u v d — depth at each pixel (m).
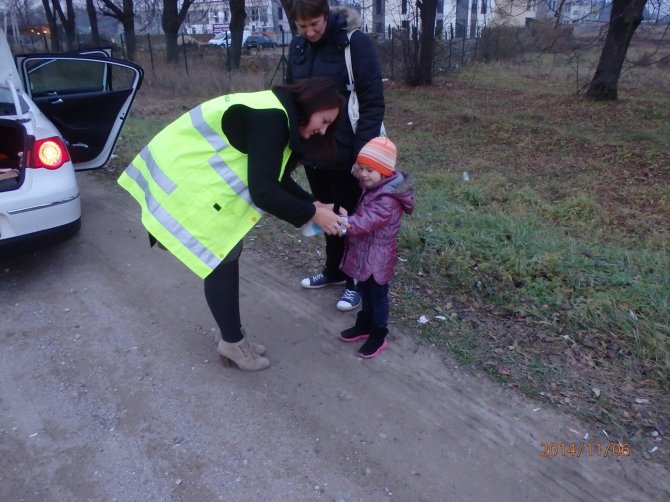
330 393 2.73
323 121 2.35
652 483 2.20
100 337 3.20
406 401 2.67
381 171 2.63
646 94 13.02
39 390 2.75
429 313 3.37
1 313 3.45
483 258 3.94
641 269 3.80
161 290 3.73
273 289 3.74
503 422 2.52
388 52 16.50
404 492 2.17
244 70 17.41
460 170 6.84
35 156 3.68
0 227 3.55
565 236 4.53
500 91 14.18
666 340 2.96
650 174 6.53
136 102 13.05
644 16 10.77
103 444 2.41
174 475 2.25
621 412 2.55
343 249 3.54
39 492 2.17
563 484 2.20
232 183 2.34
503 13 12.50
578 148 7.78
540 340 3.09
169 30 19.88
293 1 2.81
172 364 2.96
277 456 2.35
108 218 5.05
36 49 31.03
